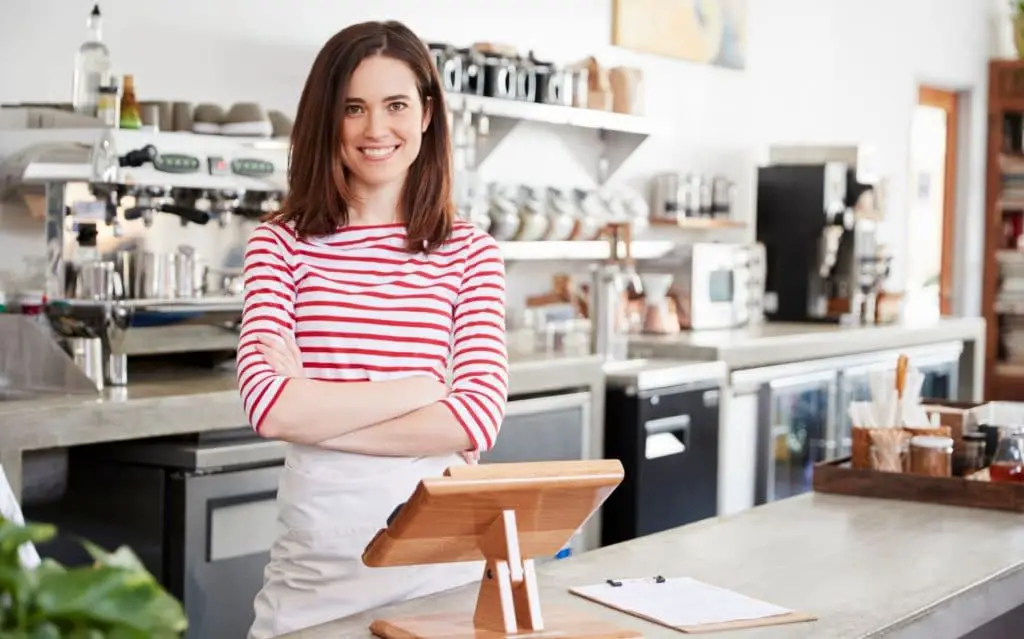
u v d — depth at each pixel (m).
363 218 2.28
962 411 3.34
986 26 9.36
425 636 1.79
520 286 5.72
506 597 1.81
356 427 2.16
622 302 5.81
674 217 6.36
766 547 2.46
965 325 7.27
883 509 2.85
